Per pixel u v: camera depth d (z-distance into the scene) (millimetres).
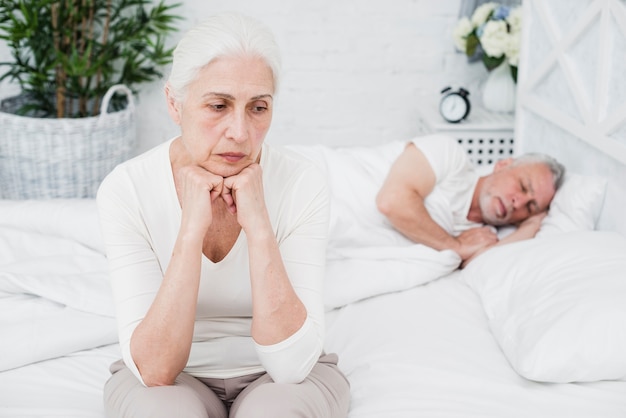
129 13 3906
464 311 2088
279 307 1426
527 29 2887
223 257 1545
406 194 2350
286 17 3865
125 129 3576
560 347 1669
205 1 3852
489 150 3295
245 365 1597
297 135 4051
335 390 1520
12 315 1935
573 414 1589
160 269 1546
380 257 2264
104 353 1873
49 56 3699
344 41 3902
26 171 3453
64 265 2164
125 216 1505
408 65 3941
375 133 4055
